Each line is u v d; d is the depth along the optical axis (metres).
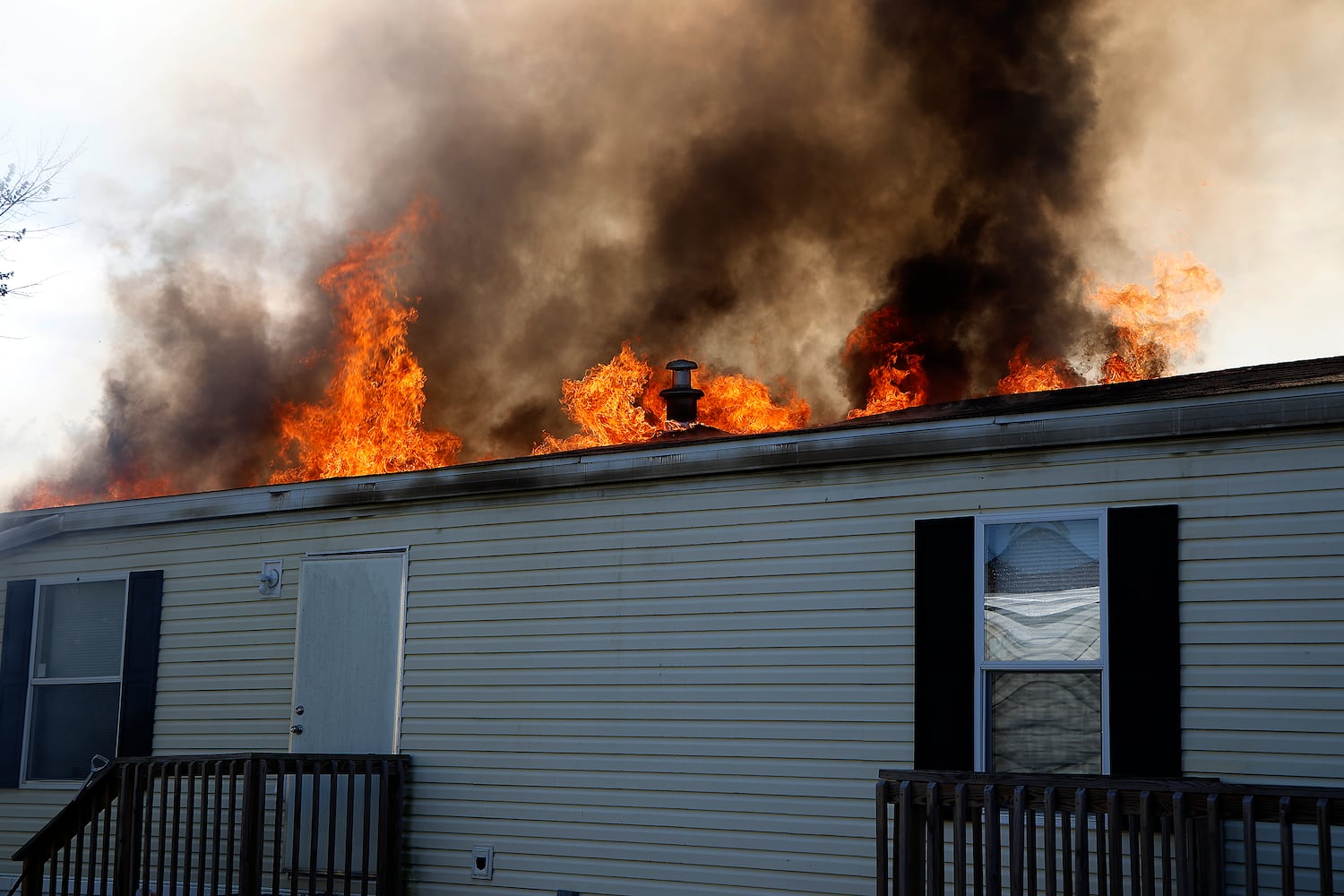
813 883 7.74
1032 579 7.29
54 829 8.79
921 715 7.47
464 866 9.09
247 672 10.33
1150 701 6.80
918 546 7.63
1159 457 6.99
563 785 8.80
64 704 11.23
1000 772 7.14
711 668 8.34
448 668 9.43
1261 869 6.43
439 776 9.32
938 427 7.61
